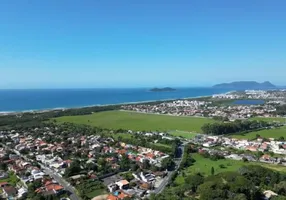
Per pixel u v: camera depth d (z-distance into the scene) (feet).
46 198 371.76
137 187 418.92
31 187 405.59
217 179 383.04
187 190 384.47
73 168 470.80
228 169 495.00
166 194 379.14
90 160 546.26
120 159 556.10
